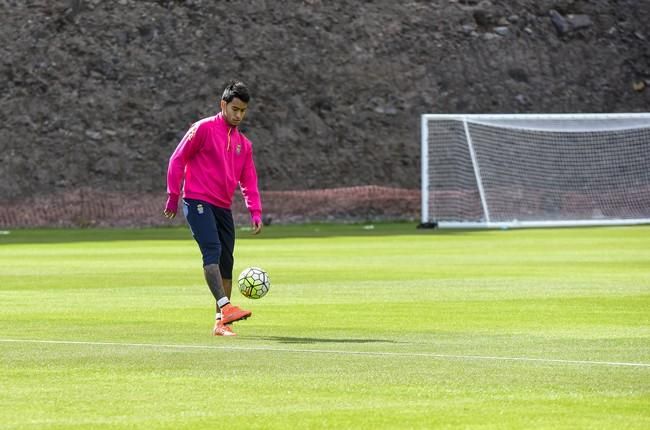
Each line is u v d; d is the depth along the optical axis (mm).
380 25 172875
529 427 20500
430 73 168625
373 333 34844
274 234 110625
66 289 51438
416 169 158750
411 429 20328
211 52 166000
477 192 158625
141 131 158625
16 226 144375
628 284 53250
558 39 176375
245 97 34500
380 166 158125
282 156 156875
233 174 34906
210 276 34344
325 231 117875
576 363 28078
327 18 171750
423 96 165750
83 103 160625
